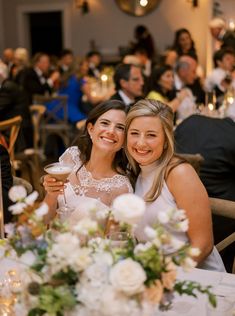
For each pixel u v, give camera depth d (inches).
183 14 379.2
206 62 375.2
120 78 152.1
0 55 426.6
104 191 76.2
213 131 104.6
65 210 53.0
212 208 81.5
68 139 252.2
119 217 37.3
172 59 262.1
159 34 388.8
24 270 39.9
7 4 423.5
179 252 38.4
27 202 39.2
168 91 183.3
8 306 48.9
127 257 37.7
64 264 36.0
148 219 69.5
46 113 256.7
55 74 284.7
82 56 412.5
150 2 384.2
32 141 203.0
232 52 204.2
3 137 147.9
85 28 407.2
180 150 106.6
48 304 36.3
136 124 66.8
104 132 73.3
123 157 77.5
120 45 400.2
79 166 79.3
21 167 206.1
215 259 72.8
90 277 35.9
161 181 69.8
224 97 184.7
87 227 38.0
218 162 100.4
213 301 40.7
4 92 181.8
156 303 37.1
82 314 36.4
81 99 272.7
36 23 440.8
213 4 368.8
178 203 69.0
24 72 270.7
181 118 174.9
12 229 38.8
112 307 35.1
